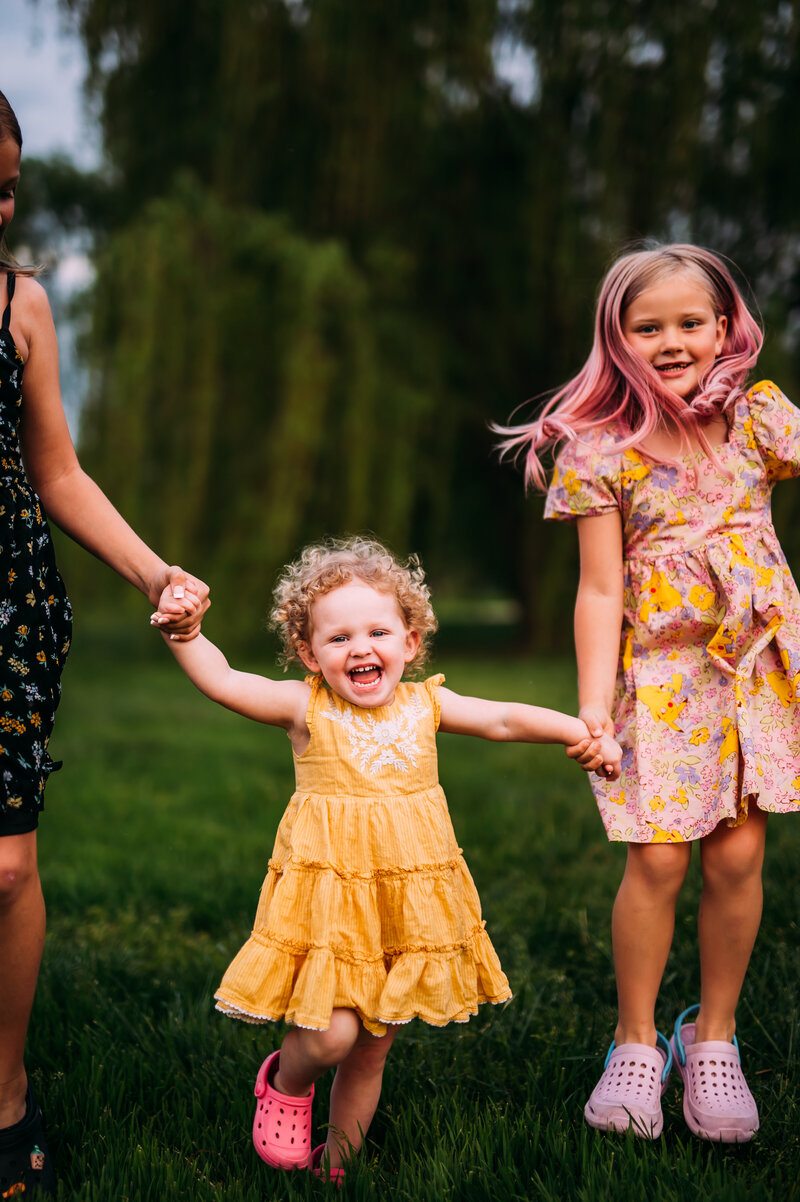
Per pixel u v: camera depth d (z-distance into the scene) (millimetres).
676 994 2850
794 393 11039
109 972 3100
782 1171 2029
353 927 2000
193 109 12383
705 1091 2240
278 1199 1910
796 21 10312
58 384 2209
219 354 11578
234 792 5992
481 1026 2725
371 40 11758
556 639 13477
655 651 2385
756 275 11531
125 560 2264
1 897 1927
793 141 10781
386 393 12250
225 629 11727
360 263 12773
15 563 1986
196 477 11531
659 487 2393
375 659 2102
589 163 11758
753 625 2352
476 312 13820
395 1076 2461
